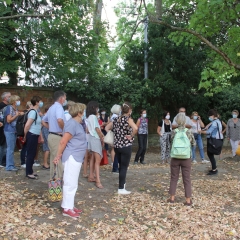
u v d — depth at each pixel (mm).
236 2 7504
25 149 8914
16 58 13766
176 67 15867
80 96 15141
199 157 13750
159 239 4707
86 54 14844
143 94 15867
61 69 13836
